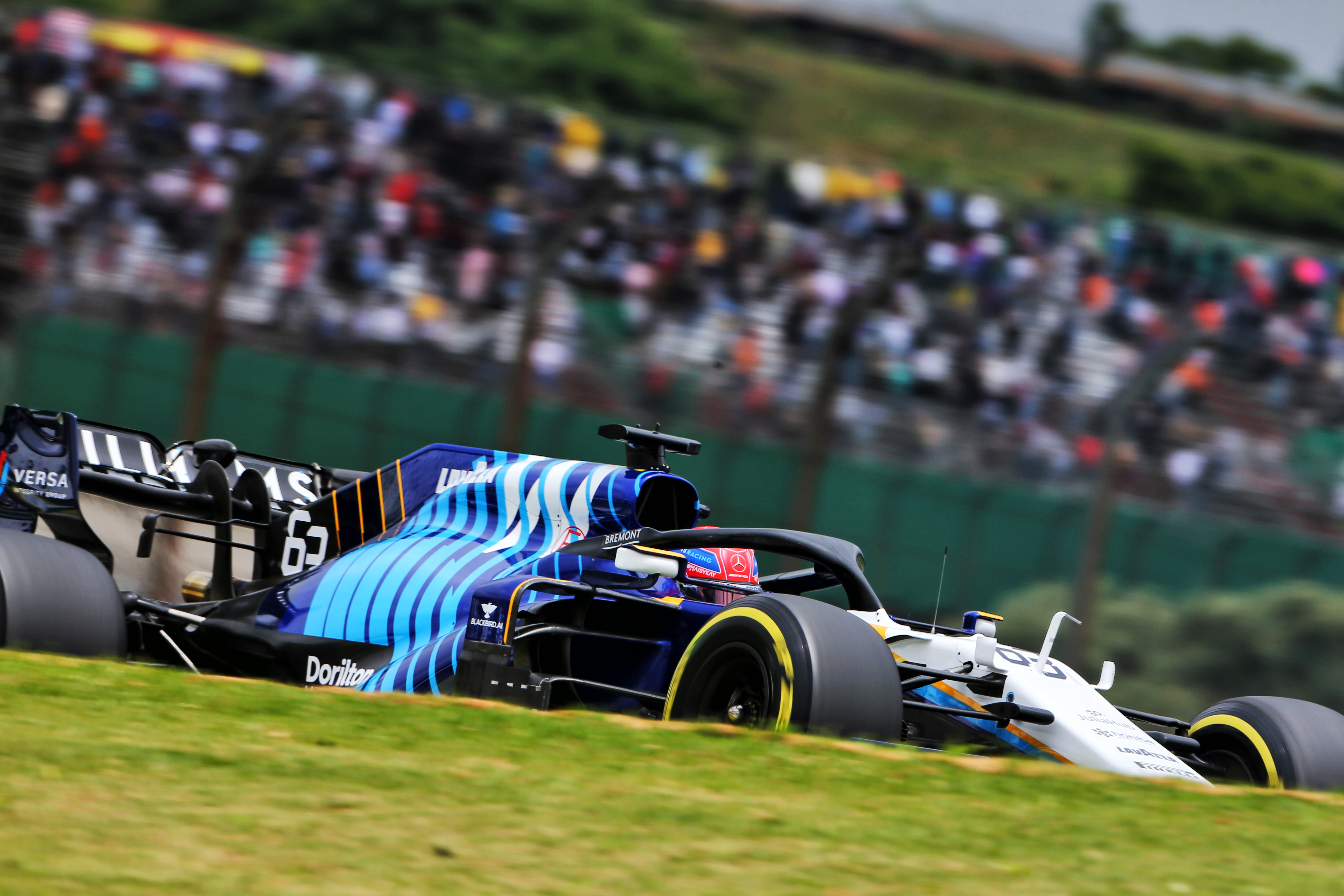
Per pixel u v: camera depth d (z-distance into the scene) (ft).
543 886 27.37
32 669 46.83
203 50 247.29
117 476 79.97
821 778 38.73
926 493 194.29
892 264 181.57
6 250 220.43
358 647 64.49
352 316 213.25
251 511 79.97
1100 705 56.24
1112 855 33.04
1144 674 179.01
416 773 35.86
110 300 214.07
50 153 231.91
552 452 202.39
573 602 57.88
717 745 41.75
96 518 83.46
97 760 34.55
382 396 207.31
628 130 241.55
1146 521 192.13
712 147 238.07
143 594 84.48
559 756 39.45
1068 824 35.94
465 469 68.80
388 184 229.66
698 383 207.10
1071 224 229.86
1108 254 227.61
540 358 209.87
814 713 44.78
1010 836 34.19
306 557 74.64
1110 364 213.25
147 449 88.63
